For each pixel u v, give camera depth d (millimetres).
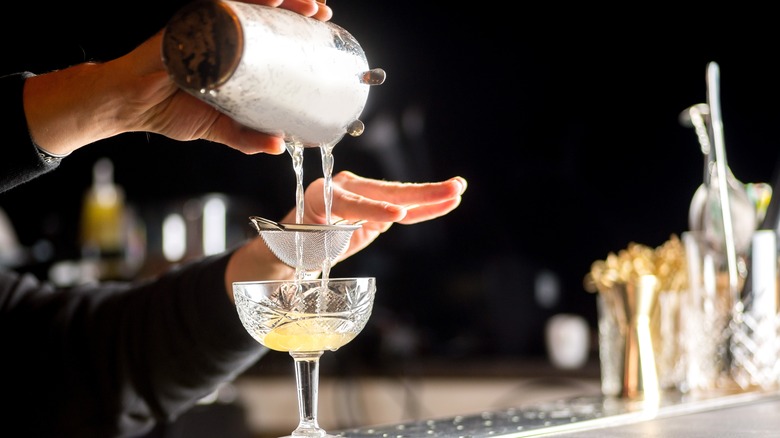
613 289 1314
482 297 3219
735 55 2965
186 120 890
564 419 1050
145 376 1333
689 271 1369
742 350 1374
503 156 3297
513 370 2789
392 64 3314
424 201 950
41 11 3020
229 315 1253
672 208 3104
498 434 935
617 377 1306
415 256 3279
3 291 1426
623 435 952
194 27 724
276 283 820
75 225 3369
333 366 2924
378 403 2916
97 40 3074
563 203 3229
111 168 3414
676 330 1364
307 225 831
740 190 1406
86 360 1360
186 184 3426
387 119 3275
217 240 2871
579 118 3230
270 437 2820
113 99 877
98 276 2760
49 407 1361
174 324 1304
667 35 3096
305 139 826
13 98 907
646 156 3143
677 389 1367
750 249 1382
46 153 933
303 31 770
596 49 3211
